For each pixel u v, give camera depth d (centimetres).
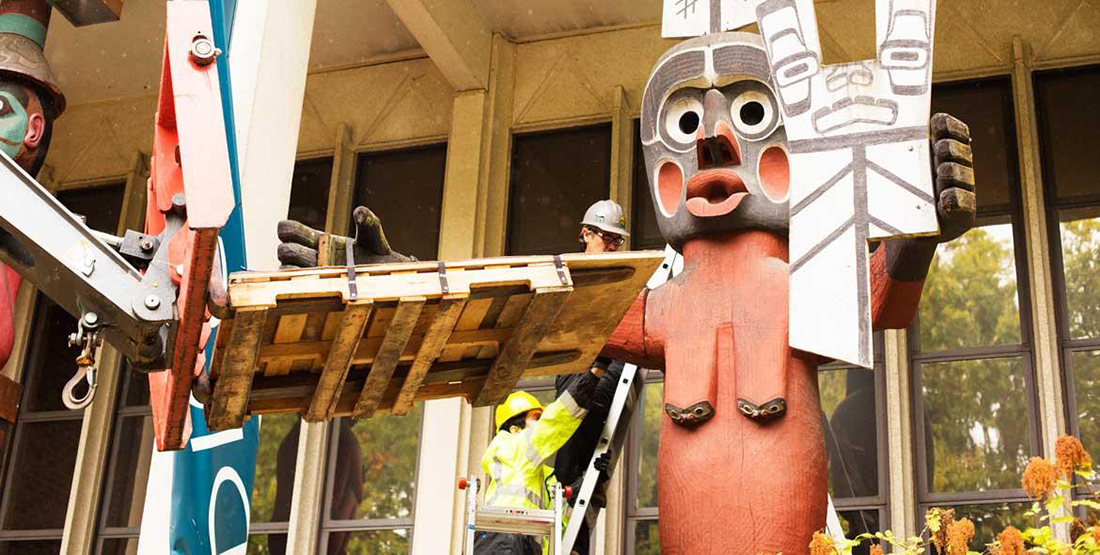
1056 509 535
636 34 1451
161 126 598
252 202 920
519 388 1337
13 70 1120
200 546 814
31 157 1127
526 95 1462
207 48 521
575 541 845
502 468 873
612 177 1379
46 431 1504
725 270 788
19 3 1163
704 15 843
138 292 561
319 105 1529
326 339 605
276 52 970
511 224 1423
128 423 1473
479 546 870
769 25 752
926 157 694
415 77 1514
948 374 1240
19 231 552
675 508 748
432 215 1459
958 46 1332
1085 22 1307
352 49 1526
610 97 1433
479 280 579
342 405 670
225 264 679
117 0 1395
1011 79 1316
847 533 1186
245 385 614
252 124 930
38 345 1537
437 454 1287
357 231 618
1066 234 1260
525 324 612
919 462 1211
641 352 794
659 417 1295
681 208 808
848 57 1356
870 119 711
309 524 1327
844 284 687
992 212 1286
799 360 766
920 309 1274
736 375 759
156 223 606
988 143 1309
